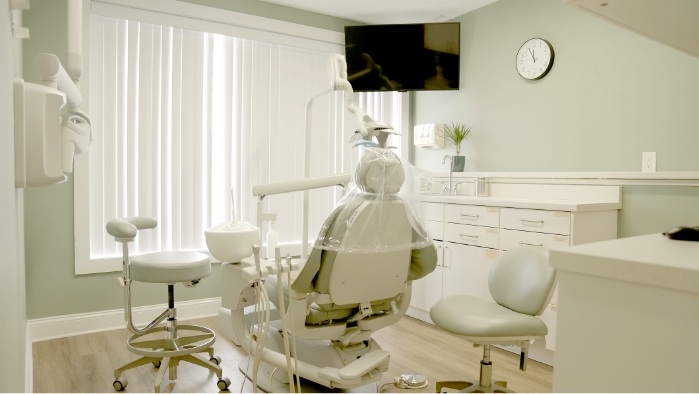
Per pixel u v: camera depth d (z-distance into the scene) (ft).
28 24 8.87
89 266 9.57
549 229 8.11
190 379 7.39
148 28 10.06
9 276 2.97
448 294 9.97
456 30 12.09
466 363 8.24
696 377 1.94
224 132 11.06
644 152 8.73
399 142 13.98
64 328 9.36
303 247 7.45
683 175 8.03
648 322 2.07
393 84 12.21
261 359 6.72
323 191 12.59
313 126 12.41
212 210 11.01
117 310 9.93
